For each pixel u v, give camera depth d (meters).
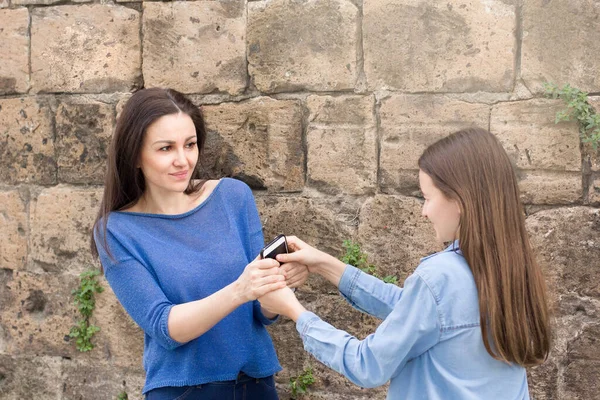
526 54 2.70
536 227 2.74
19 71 3.25
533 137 2.71
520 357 1.70
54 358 3.32
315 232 2.96
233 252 2.26
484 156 1.75
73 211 3.22
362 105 2.87
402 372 1.81
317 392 3.05
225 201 2.35
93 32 3.14
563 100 2.66
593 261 2.71
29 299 3.32
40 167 3.26
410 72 2.80
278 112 2.96
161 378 2.18
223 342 2.21
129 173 2.21
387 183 2.88
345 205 2.94
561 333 2.75
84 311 3.22
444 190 1.75
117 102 3.13
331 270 2.27
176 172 2.17
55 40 3.19
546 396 2.78
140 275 2.12
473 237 1.71
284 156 2.97
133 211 2.25
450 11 2.73
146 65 3.09
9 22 3.24
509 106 2.72
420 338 1.72
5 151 3.30
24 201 3.29
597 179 2.69
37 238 3.28
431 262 1.77
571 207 2.72
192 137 2.20
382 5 2.80
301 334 1.93
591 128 2.66
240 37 2.98
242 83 3.00
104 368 3.25
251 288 1.98
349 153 2.90
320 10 2.87
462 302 1.70
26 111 3.25
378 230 2.90
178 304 2.14
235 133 3.02
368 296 2.21
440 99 2.79
